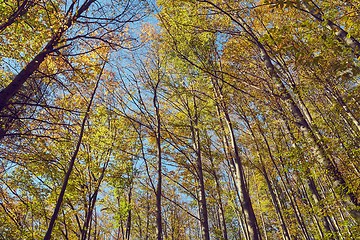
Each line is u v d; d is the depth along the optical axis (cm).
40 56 590
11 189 885
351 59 431
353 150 623
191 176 1159
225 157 1066
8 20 567
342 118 927
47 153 877
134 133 1139
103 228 1470
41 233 932
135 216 1595
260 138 1327
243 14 794
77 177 994
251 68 963
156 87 1039
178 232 1967
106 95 1085
